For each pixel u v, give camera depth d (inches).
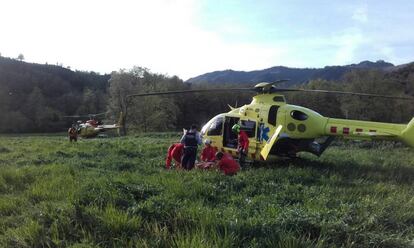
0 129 2849.4
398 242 198.7
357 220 225.1
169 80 2728.8
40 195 288.7
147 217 225.9
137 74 2389.3
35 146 757.9
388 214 239.0
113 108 2119.8
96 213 231.0
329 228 208.5
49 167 412.5
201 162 432.8
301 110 472.1
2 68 3730.3
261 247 188.2
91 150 619.2
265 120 471.5
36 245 199.0
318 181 361.4
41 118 3014.3
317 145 489.4
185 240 186.9
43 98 3287.4
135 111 2075.5
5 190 325.7
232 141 489.4
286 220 218.5
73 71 4687.5
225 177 353.7
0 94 3068.4
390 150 687.7
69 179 336.5
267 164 470.3
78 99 3540.8
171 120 2311.8
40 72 4052.7
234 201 277.9
